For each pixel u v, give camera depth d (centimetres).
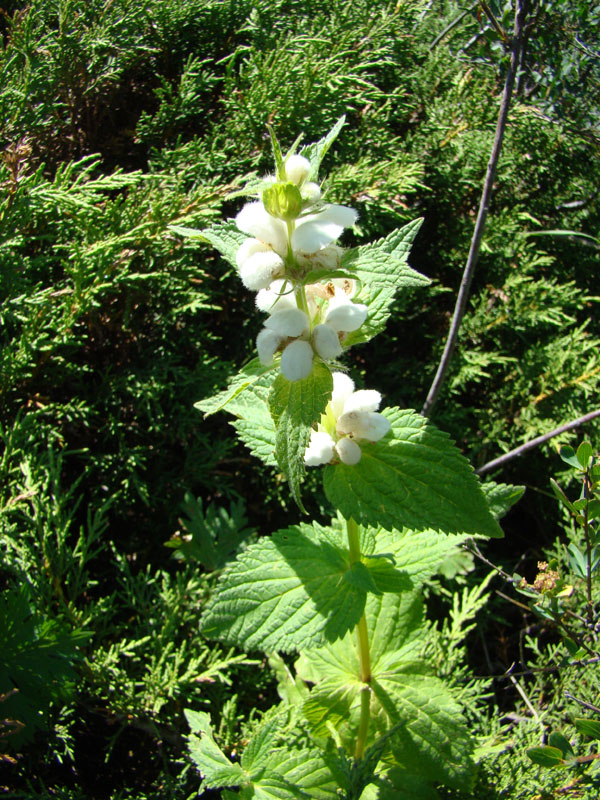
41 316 39
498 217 54
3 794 29
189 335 45
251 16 55
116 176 42
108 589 40
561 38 42
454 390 48
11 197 41
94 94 51
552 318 51
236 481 45
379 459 24
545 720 33
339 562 26
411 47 61
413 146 54
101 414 42
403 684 29
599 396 49
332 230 20
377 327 24
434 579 42
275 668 35
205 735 28
